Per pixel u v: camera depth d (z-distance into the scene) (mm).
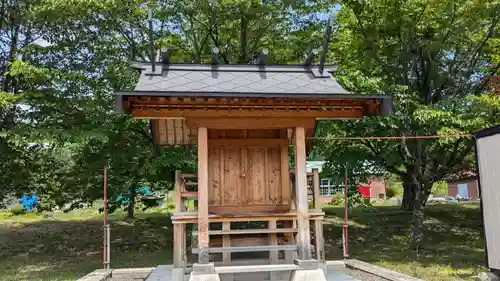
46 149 14117
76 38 12648
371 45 12391
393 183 34125
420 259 11438
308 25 14734
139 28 12875
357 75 11086
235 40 14875
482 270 9664
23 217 22641
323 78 7160
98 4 11164
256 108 6566
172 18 13516
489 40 11883
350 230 17188
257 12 13172
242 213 7102
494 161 7418
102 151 12766
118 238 16078
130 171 13422
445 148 13070
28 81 11867
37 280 9539
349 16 12742
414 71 13555
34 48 11898
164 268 9219
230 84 6535
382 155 13023
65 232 17328
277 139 7469
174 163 11672
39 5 11539
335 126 12258
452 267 10242
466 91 12945
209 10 13148
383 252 12883
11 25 13172
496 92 10727
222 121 6598
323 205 25609
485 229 7699
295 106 6574
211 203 7219
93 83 12336
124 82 12648
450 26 11891
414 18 11711
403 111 11492
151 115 6371
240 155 7441
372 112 6715
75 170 14164
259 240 7645
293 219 6801
